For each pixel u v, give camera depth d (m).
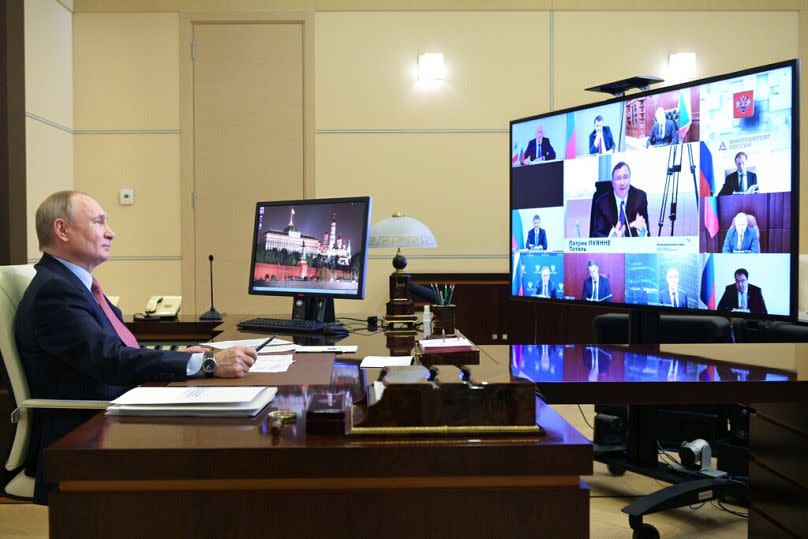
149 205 5.96
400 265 3.27
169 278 5.97
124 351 1.95
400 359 2.23
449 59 5.98
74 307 2.04
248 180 5.98
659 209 2.89
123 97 5.94
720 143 2.66
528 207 3.52
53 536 1.22
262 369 2.08
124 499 1.22
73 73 5.92
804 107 6.01
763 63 6.03
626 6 5.98
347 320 3.60
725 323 3.37
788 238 2.44
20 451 2.04
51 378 2.05
